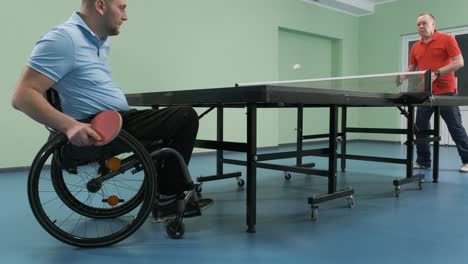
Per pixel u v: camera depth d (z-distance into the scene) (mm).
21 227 1732
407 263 1304
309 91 1630
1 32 3381
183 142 1526
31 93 1232
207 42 4812
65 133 1251
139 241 1538
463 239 1555
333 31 6590
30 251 1431
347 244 1501
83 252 1415
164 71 4445
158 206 1680
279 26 5691
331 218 1891
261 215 1952
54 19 3668
